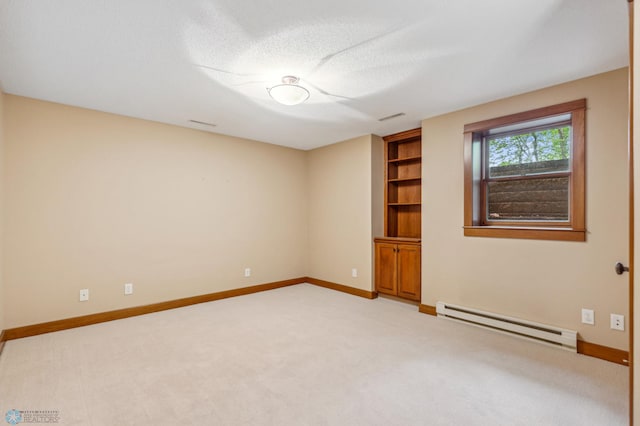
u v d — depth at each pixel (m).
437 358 2.64
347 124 4.08
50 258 3.21
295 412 1.93
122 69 2.54
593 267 2.66
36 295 3.13
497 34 2.07
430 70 2.57
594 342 2.65
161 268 3.96
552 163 3.03
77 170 3.38
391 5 1.78
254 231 4.90
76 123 3.37
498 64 2.47
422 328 3.33
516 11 1.84
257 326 3.40
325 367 2.49
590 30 2.03
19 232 3.05
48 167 3.21
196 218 4.27
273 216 5.15
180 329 3.30
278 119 3.86
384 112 3.59
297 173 5.50
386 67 2.51
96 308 3.48
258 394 2.12
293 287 5.25
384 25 1.97
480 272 3.35
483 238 3.33
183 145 4.16
